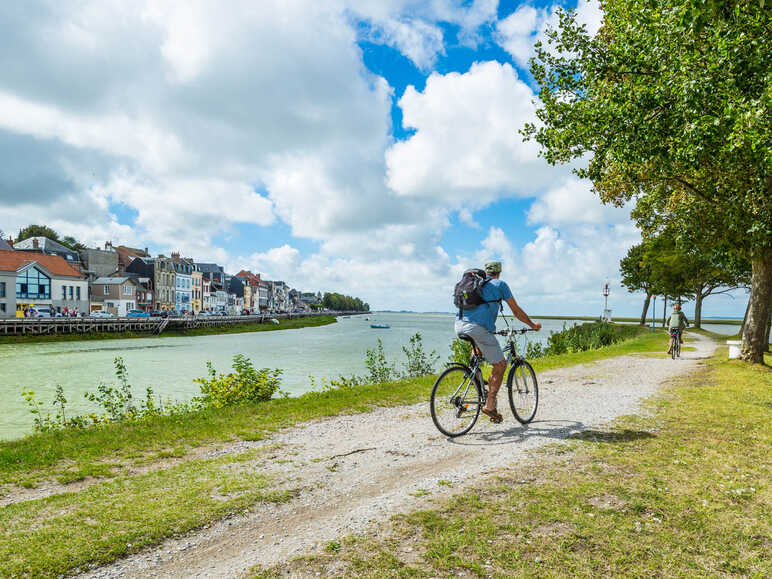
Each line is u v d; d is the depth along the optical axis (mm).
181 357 32062
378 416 7375
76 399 16125
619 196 18422
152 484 4363
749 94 9008
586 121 11648
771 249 12938
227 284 136875
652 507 3680
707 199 12992
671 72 10062
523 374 6684
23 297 59812
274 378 11039
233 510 3727
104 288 78812
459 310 6109
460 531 3289
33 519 3562
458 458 5082
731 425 6328
